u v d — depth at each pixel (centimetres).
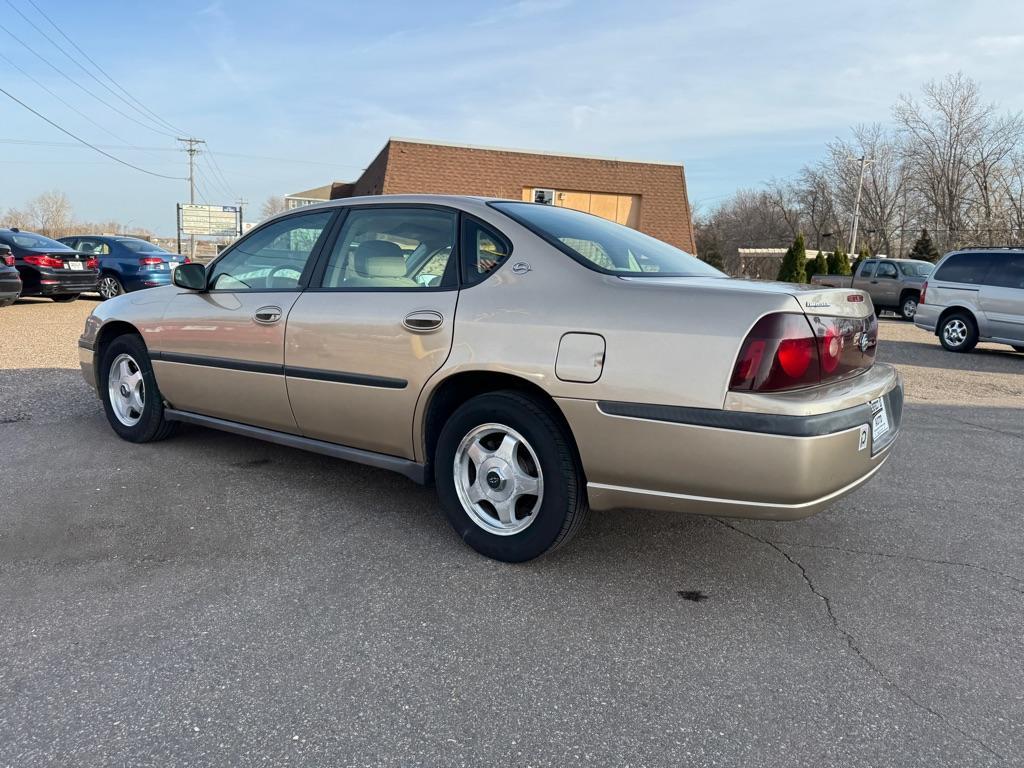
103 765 186
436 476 324
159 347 436
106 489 390
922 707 218
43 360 793
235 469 430
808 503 253
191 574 294
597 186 2289
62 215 6712
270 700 214
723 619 270
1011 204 3959
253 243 409
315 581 291
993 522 378
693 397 253
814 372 255
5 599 270
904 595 293
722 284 280
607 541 339
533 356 283
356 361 337
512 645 248
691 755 195
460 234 326
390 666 233
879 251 5097
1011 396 793
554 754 194
